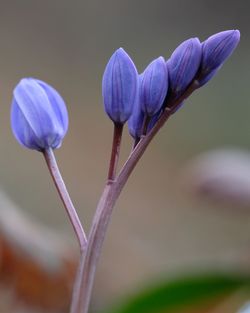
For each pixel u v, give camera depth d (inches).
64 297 9.2
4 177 17.7
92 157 21.5
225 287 8.6
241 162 9.6
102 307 10.8
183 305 8.6
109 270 12.1
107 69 5.7
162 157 22.9
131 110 5.6
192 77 5.7
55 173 5.7
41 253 9.1
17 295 9.1
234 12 30.6
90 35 29.9
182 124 24.4
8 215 9.1
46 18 29.7
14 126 5.8
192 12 30.4
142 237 15.1
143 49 29.9
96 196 18.4
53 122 5.7
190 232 15.5
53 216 16.6
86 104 25.4
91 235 5.6
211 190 9.5
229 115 25.1
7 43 28.2
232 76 26.2
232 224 15.3
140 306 8.5
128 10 30.3
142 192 19.6
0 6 29.3
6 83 25.5
